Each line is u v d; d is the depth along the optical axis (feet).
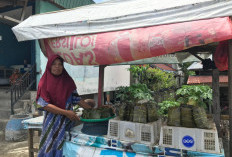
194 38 6.05
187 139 6.49
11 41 28.32
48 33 8.65
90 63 8.06
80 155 8.23
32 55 22.65
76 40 8.11
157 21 6.77
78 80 27.27
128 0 8.21
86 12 8.62
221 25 5.75
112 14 7.77
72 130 9.14
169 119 6.88
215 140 6.19
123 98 8.57
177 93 7.34
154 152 6.93
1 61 27.20
